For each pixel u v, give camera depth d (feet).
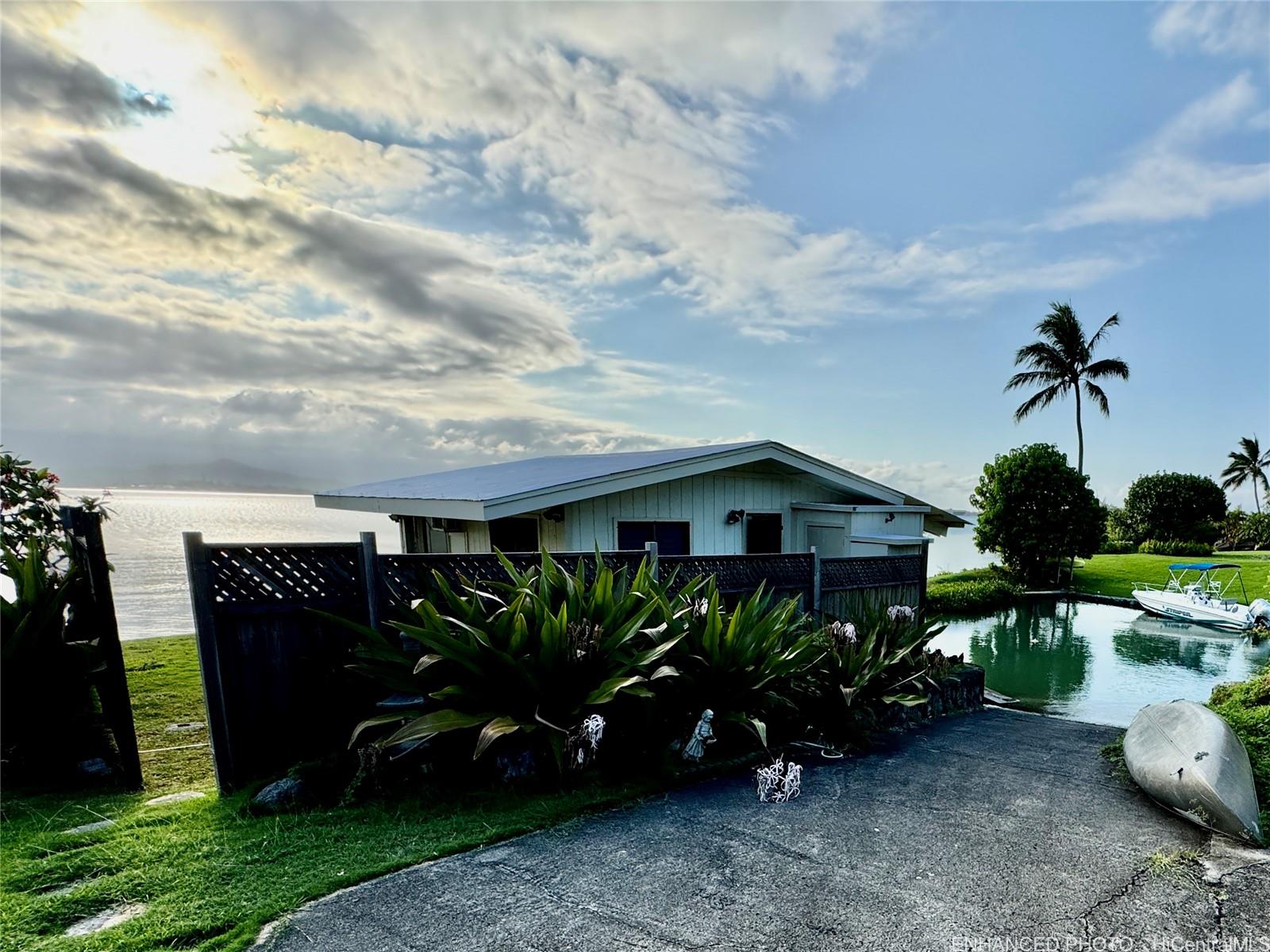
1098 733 16.63
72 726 13.10
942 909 7.26
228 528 95.81
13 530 16.53
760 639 14.62
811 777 12.34
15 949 6.31
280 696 12.09
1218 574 65.57
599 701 10.99
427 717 10.55
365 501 28.22
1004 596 56.03
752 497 31.09
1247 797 9.43
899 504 34.22
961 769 12.96
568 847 8.88
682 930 6.84
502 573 15.25
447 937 6.68
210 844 8.77
